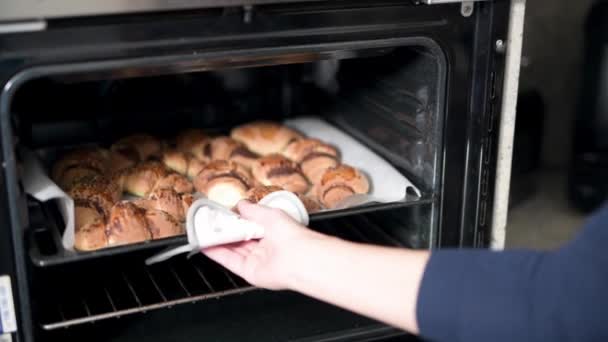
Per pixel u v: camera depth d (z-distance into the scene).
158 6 0.86
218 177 1.21
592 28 1.15
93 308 1.12
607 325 0.62
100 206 1.12
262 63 1.01
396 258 0.77
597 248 0.64
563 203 1.24
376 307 0.76
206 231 0.96
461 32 1.02
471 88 1.05
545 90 1.16
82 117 1.38
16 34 0.83
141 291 1.18
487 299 0.68
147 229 1.04
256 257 0.94
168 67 0.93
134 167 1.26
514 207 1.20
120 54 0.88
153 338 1.08
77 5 0.84
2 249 0.89
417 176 1.16
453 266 0.71
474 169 1.09
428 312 0.70
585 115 1.20
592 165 1.23
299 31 0.94
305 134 1.47
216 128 1.50
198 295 1.12
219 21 0.91
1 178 0.87
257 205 0.96
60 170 1.27
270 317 1.14
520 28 1.07
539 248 1.24
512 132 1.11
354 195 1.18
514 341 0.66
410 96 1.14
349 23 0.96
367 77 1.30
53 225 1.10
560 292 0.64
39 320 0.99
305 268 0.82
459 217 1.11
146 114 1.43
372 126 1.33
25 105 1.31
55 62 0.86
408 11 0.98
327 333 1.10
